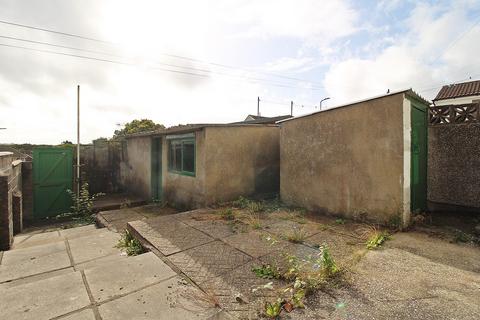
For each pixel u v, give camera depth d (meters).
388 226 4.55
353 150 5.09
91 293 2.65
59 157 9.39
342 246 3.79
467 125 5.39
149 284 2.81
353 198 5.11
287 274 2.84
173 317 2.26
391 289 2.62
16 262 3.94
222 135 7.16
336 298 2.49
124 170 11.63
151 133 8.90
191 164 7.48
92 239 5.07
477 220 4.91
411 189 4.82
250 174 7.73
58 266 3.80
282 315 2.25
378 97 4.64
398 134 4.43
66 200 9.52
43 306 2.44
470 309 2.28
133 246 4.41
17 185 7.25
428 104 5.68
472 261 3.24
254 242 3.99
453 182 5.55
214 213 5.84
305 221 5.09
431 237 4.10
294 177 6.38
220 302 2.46
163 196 9.00
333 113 5.45
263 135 8.02
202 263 3.28
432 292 2.56
